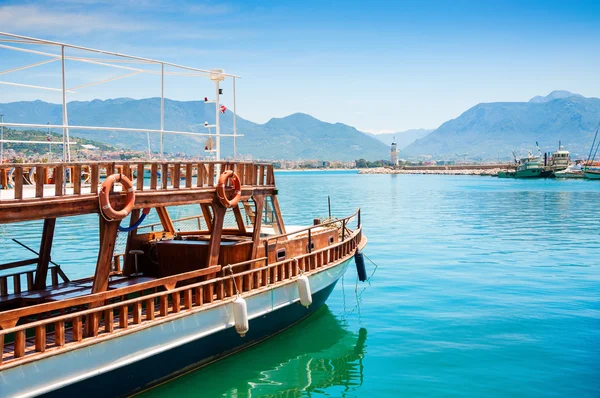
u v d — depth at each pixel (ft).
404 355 49.01
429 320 59.41
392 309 64.03
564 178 485.15
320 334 54.85
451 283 76.95
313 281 54.54
